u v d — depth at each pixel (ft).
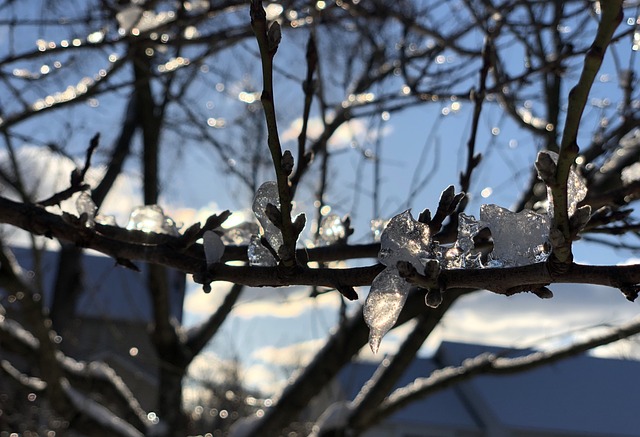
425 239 4.94
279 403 19.15
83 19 14.38
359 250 7.40
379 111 16.58
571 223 4.32
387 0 16.66
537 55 14.52
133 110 27.32
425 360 51.78
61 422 22.12
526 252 4.79
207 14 13.05
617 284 4.41
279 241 5.35
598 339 17.67
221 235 6.99
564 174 4.15
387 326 4.86
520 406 48.98
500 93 13.94
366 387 19.93
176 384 21.99
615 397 51.52
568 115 4.07
